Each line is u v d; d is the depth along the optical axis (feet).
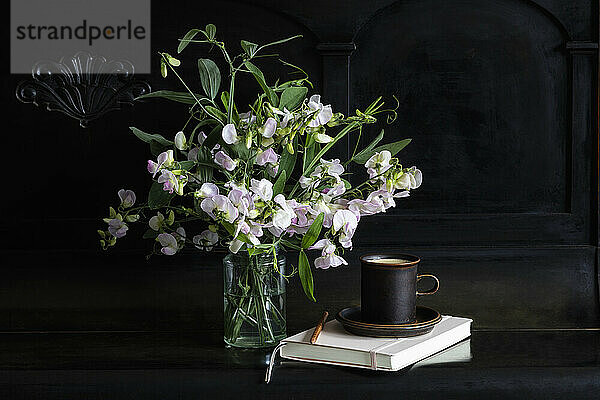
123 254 5.22
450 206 5.34
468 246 5.32
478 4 5.27
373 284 4.50
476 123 5.32
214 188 4.23
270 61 5.25
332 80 5.23
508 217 5.33
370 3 5.21
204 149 4.44
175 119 5.25
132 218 4.81
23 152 5.23
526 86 5.32
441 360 4.44
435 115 5.31
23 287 5.21
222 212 4.14
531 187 5.36
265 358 4.53
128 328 5.23
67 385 4.31
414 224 5.31
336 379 4.25
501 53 5.30
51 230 5.24
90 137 5.24
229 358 4.53
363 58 5.27
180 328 5.24
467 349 4.66
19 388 4.30
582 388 4.32
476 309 5.28
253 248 4.28
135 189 5.27
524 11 5.28
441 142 5.32
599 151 5.27
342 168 4.52
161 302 5.24
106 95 5.23
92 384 4.30
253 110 4.40
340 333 4.57
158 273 5.24
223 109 5.23
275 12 5.23
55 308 5.21
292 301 5.27
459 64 5.29
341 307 5.26
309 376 4.26
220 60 5.24
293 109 4.52
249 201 4.15
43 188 5.25
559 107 5.33
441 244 5.32
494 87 5.31
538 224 5.34
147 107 5.25
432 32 5.27
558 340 4.90
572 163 5.32
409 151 5.32
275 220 4.17
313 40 5.24
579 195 5.34
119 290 5.23
